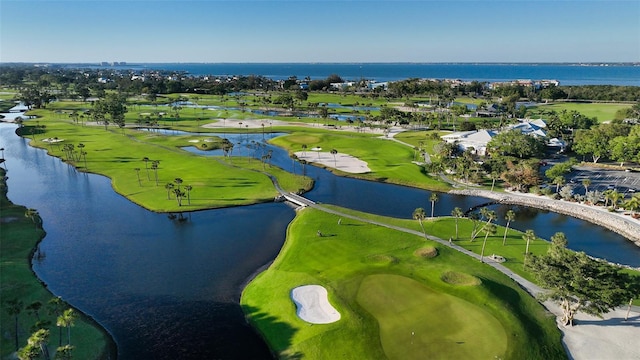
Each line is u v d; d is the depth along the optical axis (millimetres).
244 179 140500
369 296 68938
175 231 102875
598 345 60312
